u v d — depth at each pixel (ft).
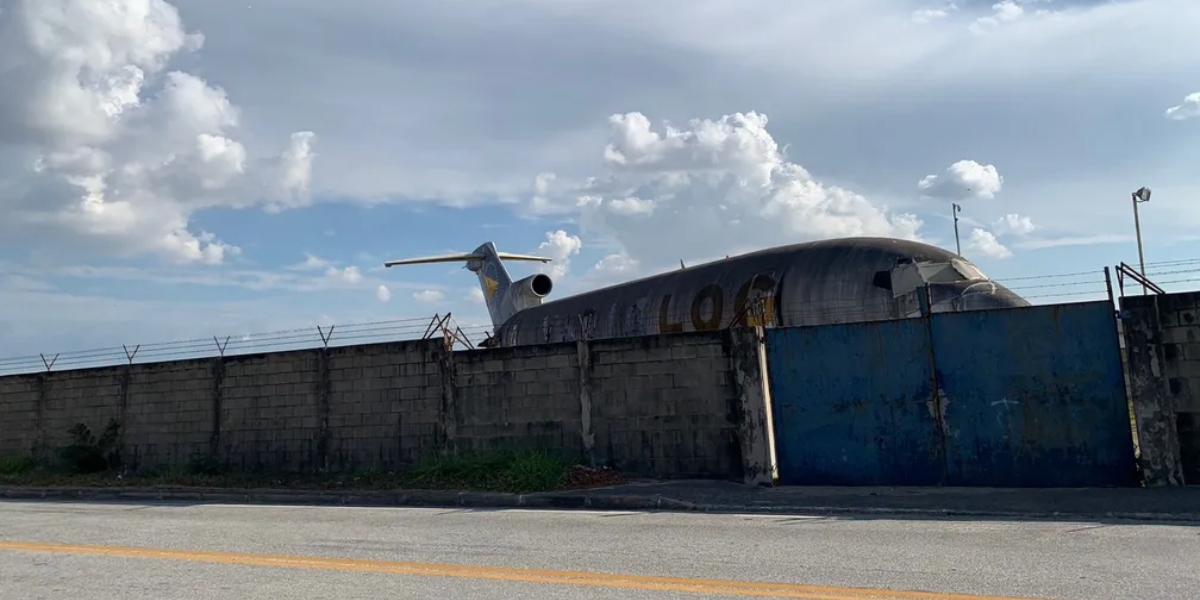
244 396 70.64
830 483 50.34
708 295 76.07
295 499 56.03
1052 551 28.55
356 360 65.98
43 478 72.84
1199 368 42.19
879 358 49.80
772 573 26.00
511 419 59.77
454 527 38.78
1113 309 44.75
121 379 77.00
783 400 51.93
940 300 60.23
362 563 29.55
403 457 63.52
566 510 45.62
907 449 48.80
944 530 33.86
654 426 55.06
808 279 68.49
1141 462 43.11
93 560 32.07
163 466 73.92
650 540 33.19
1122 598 21.94
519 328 99.66
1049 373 45.85
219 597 24.95
